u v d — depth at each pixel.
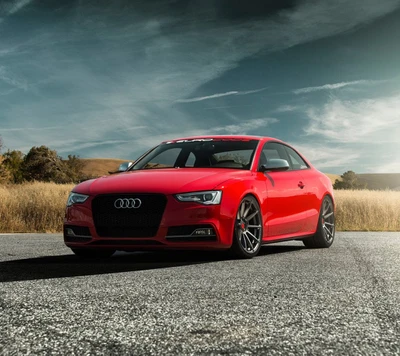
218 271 4.85
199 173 5.98
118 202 5.55
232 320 2.91
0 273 4.76
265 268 5.07
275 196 6.47
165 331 2.66
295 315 3.04
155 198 5.48
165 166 6.80
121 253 6.75
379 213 14.52
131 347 2.38
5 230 12.81
